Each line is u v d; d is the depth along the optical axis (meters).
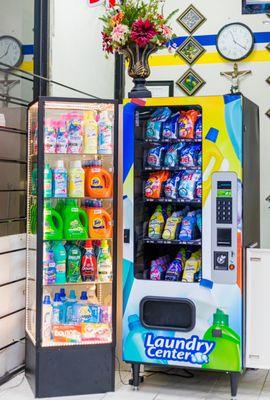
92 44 4.07
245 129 2.90
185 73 4.02
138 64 3.11
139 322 2.95
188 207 3.15
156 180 3.04
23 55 3.60
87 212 3.04
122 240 3.06
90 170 3.01
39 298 2.90
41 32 3.70
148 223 3.13
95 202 3.07
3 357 3.08
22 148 3.36
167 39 3.11
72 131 2.99
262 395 2.91
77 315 2.98
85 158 3.08
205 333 2.86
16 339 3.20
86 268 3.01
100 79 4.13
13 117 3.30
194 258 3.05
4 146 3.19
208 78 3.98
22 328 3.25
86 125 3.02
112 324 2.97
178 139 3.00
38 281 2.90
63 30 3.84
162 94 4.05
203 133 2.85
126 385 3.06
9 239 3.10
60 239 2.95
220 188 2.83
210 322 2.85
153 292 2.93
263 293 2.86
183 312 2.91
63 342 2.92
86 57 4.04
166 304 2.93
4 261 3.06
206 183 2.85
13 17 3.54
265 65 3.88
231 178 2.82
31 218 3.12
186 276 2.98
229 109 2.82
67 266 3.00
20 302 3.22
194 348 2.87
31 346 3.01
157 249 3.27
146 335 2.94
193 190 2.97
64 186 2.94
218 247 2.84
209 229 2.86
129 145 2.96
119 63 4.12
